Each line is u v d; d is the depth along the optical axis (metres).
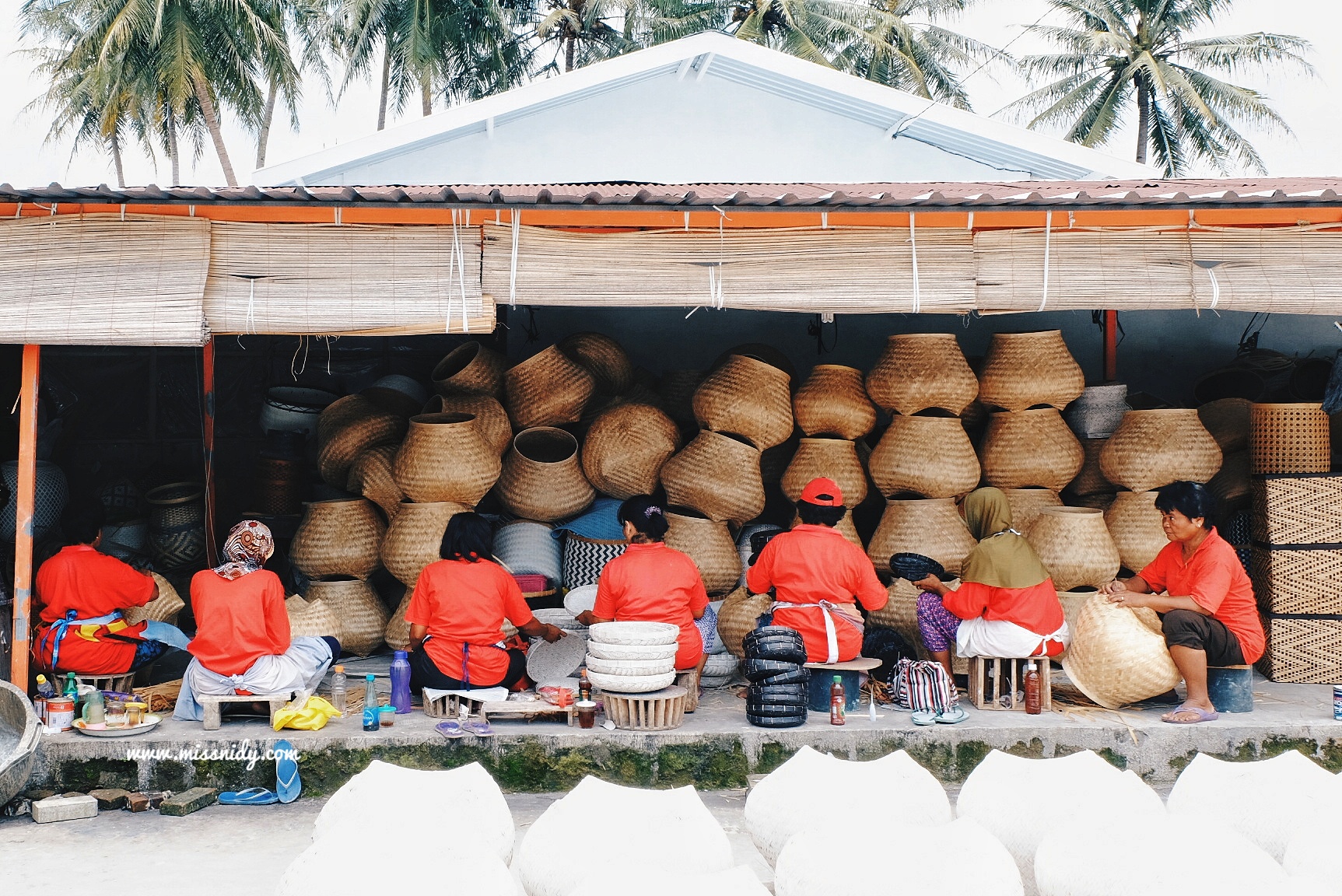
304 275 5.34
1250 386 8.34
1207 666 5.47
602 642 5.23
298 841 4.52
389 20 32.66
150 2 29.42
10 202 5.16
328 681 6.28
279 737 5.08
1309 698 5.91
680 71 10.36
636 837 2.71
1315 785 2.97
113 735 5.05
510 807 4.92
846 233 5.46
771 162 10.55
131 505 8.31
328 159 9.99
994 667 5.59
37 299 5.25
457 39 33.03
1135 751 5.21
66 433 8.73
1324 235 5.53
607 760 5.11
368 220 5.34
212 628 5.30
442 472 6.98
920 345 7.08
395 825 2.73
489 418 7.56
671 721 5.25
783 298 5.44
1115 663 5.46
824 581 5.55
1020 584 5.46
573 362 7.93
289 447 8.49
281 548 8.33
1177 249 5.50
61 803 4.77
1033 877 2.88
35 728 4.78
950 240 5.47
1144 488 6.92
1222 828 2.59
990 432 7.34
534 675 5.94
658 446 7.41
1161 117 36.91
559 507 7.44
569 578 7.35
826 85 10.20
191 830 4.64
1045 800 2.93
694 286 5.43
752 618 6.46
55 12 34.06
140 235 5.29
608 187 8.41
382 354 8.88
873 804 2.93
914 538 6.79
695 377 8.26
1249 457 7.34
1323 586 6.36
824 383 7.36
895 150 10.66
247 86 32.16
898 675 5.71
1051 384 7.09
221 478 8.87
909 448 6.98
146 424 8.88
